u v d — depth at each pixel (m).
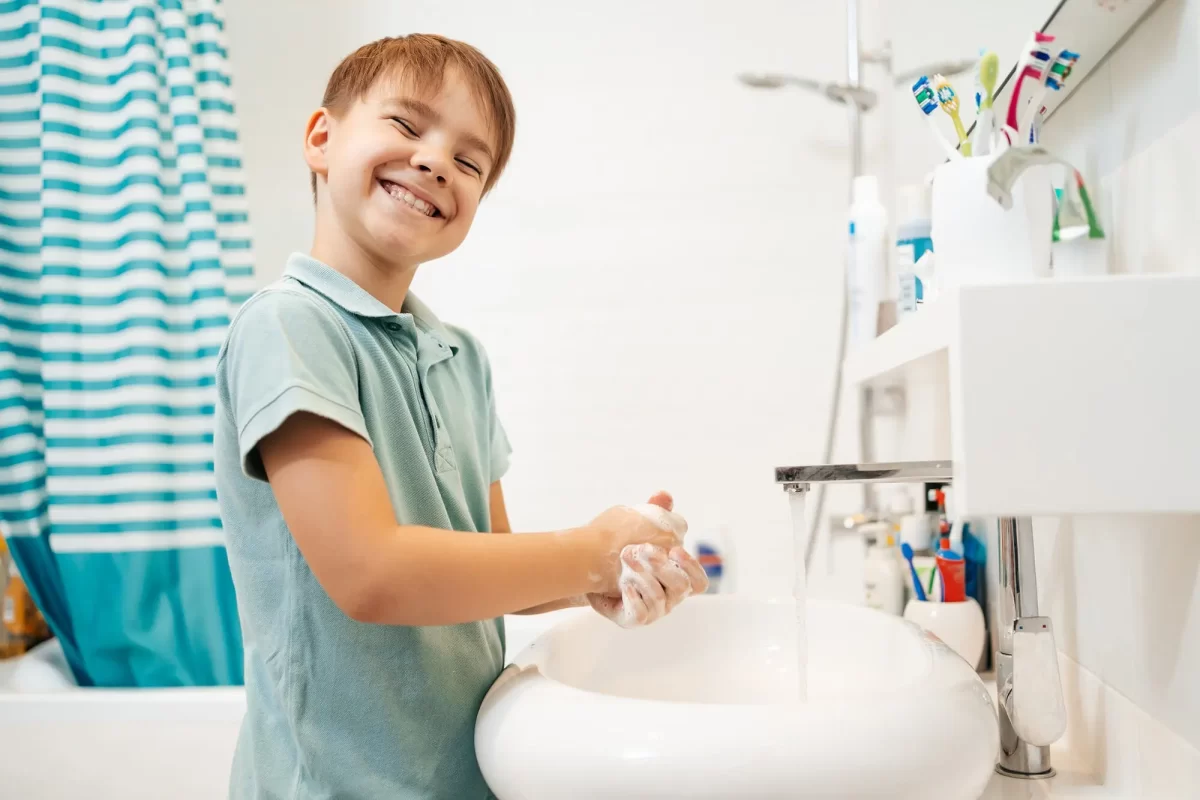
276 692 0.75
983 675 1.20
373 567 0.64
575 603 0.82
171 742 1.31
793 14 1.86
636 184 1.89
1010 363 0.55
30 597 1.79
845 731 0.54
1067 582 0.92
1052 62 0.71
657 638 0.97
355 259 0.83
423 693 0.76
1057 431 0.55
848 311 1.79
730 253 1.86
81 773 1.33
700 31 1.88
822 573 1.78
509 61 1.92
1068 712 0.92
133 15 1.64
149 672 1.58
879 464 0.75
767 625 0.99
